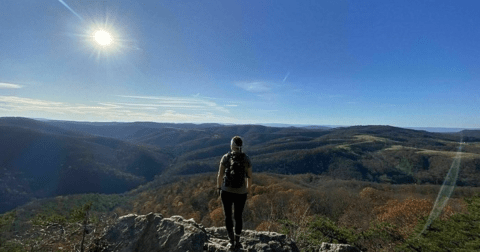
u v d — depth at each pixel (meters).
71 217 5.27
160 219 5.51
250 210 41.59
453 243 11.57
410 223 20.19
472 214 11.16
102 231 5.50
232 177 4.55
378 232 17.58
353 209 37.69
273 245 5.38
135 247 5.00
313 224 13.96
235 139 4.73
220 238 5.82
